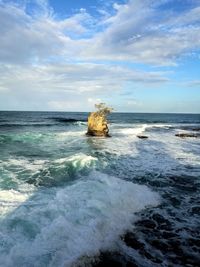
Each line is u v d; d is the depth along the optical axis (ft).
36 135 76.13
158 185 32.96
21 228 18.03
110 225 20.76
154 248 18.78
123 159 46.68
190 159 50.26
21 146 56.95
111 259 17.12
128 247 18.66
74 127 124.26
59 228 18.37
